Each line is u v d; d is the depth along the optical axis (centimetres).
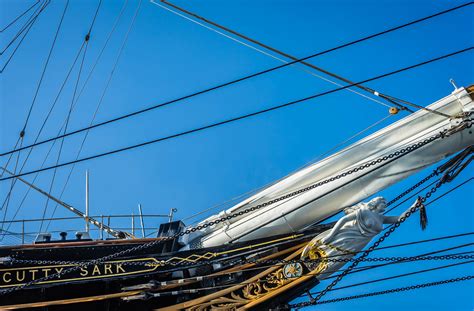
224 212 1589
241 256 1549
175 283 1552
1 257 1544
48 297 1555
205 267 1573
